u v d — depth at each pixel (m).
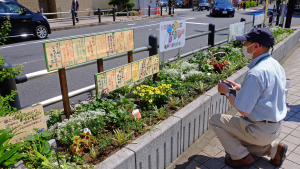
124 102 3.04
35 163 2.02
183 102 3.33
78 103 3.27
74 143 2.32
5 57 7.41
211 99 3.47
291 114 3.91
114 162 2.10
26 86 5.21
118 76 3.12
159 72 4.27
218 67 4.71
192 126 3.13
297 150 2.99
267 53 2.21
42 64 6.66
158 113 2.98
